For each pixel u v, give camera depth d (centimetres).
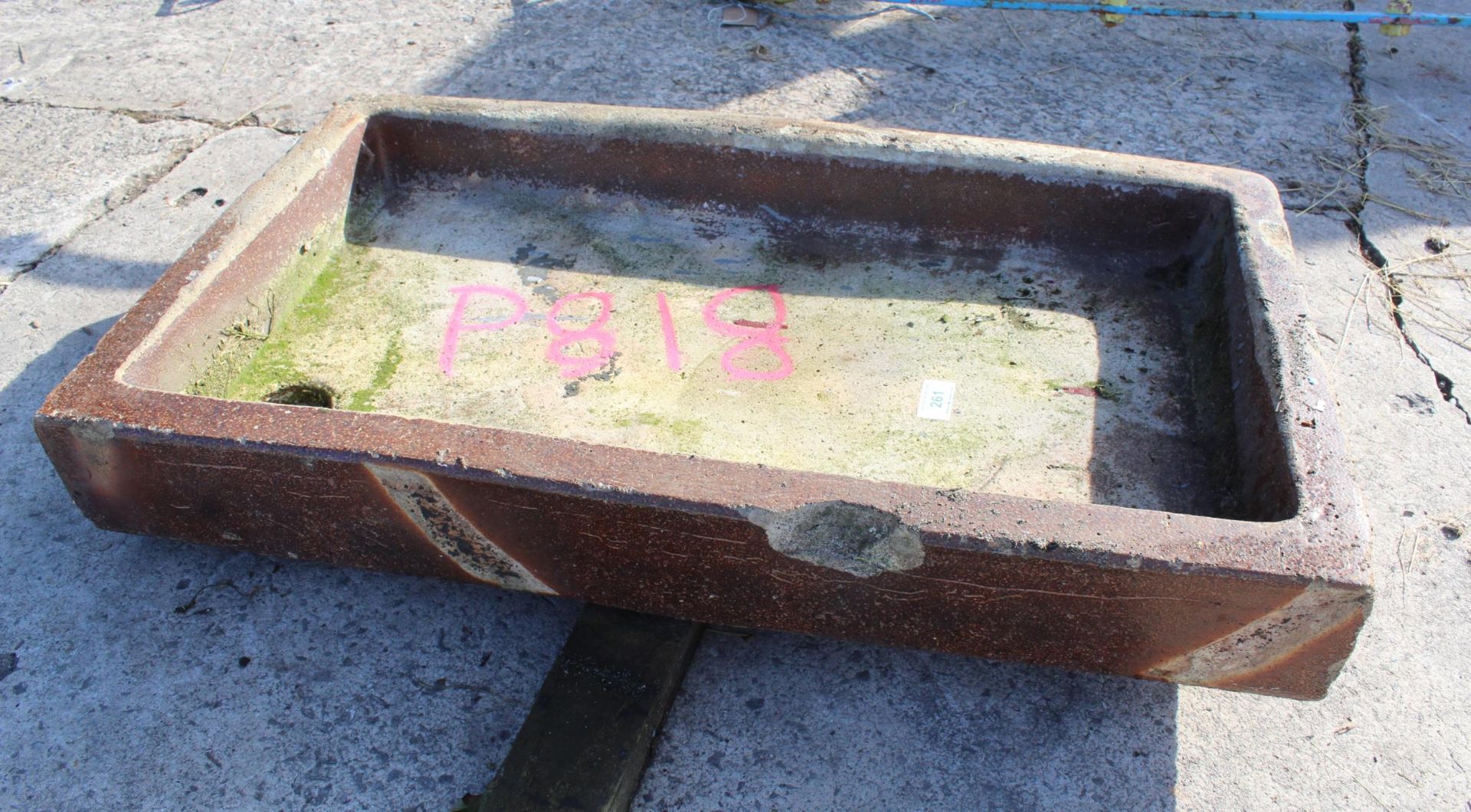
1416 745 168
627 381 208
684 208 242
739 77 352
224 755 164
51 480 207
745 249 236
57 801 159
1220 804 161
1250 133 324
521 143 239
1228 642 144
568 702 162
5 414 221
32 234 274
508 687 174
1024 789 162
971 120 330
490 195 248
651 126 230
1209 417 190
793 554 147
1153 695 174
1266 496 154
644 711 162
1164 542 135
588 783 153
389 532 164
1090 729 170
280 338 213
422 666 177
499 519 155
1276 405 159
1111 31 380
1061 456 190
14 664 175
